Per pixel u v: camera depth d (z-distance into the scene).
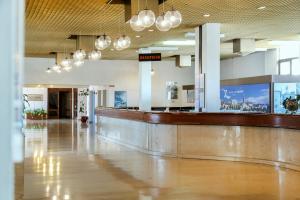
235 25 10.65
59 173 7.02
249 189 5.85
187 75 21.38
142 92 16.16
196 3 8.12
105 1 7.87
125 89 20.55
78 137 13.78
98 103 21.08
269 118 7.98
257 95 11.90
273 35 12.39
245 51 13.04
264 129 8.19
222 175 6.95
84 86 20.12
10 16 0.73
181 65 17.52
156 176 6.82
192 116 8.99
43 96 26.66
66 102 28.31
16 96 0.73
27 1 7.83
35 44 14.20
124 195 5.43
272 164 8.04
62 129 17.34
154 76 20.91
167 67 21.09
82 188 5.85
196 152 9.02
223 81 13.63
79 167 7.66
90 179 6.51
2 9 0.73
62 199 5.20
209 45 10.31
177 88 21.20
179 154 9.16
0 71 0.73
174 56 18.42
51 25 10.47
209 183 6.26
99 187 5.92
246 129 8.48
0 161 0.72
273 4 8.22
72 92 27.27
